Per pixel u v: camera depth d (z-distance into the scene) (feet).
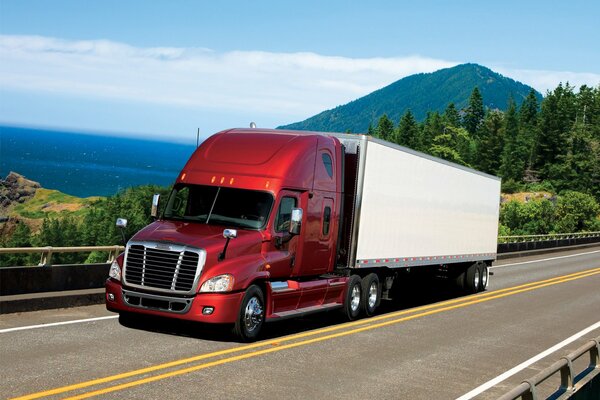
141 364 34.09
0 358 33.12
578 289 95.09
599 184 545.03
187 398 28.89
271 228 43.86
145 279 40.68
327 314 57.21
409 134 631.15
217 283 39.96
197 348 38.91
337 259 52.16
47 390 28.27
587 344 32.17
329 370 36.55
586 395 27.71
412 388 34.53
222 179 45.19
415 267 68.59
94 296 51.11
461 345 47.75
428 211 66.64
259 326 42.68
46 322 42.96
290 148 46.65
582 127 606.14
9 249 46.73
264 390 31.30
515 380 38.50
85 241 377.91
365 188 53.36
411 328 53.11
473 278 82.48
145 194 363.56
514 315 65.62
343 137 53.52
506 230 346.13
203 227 43.29
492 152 602.85
